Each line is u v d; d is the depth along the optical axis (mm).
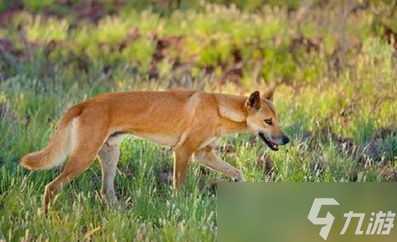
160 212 10891
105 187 11273
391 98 14625
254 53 17250
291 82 16312
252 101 11406
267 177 11953
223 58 17297
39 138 12547
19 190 10938
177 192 11086
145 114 11211
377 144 13320
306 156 12703
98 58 17406
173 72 16719
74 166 10680
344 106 14625
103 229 10234
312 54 16719
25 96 14195
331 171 12234
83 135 10734
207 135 11398
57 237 9969
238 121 11477
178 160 11359
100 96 11164
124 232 10156
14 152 12273
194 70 16750
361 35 17484
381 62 15992
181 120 11336
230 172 11641
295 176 11844
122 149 12500
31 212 10641
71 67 16672
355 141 13406
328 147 12898
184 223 10445
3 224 10258
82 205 10969
